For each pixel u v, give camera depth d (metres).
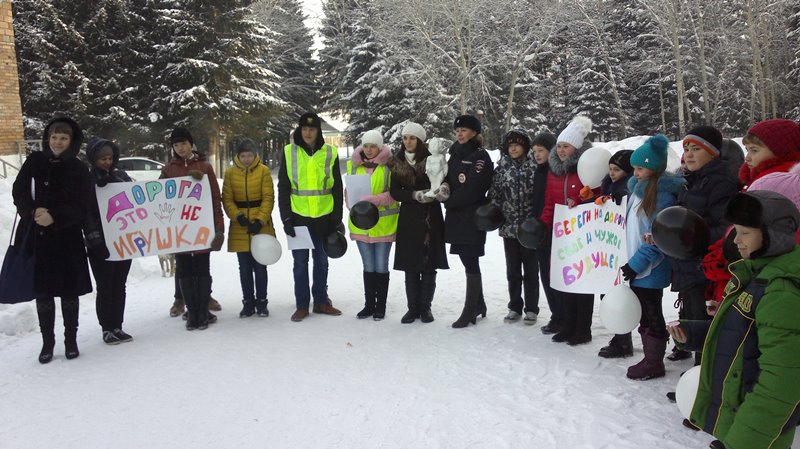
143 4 29.64
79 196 4.84
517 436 3.40
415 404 3.89
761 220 2.32
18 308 5.96
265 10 42.44
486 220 5.25
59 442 3.46
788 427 2.28
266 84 31.95
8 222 7.59
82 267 4.96
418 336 5.42
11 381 4.45
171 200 5.62
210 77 28.73
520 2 34.69
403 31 33.28
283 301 7.00
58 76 26.11
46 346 4.92
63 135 4.79
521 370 4.48
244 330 5.71
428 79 33.06
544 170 5.41
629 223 4.33
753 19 32.84
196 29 28.66
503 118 38.88
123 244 5.41
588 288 4.75
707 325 2.85
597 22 38.78
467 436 3.42
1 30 14.30
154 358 4.92
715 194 3.59
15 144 14.67
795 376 2.20
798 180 2.91
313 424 3.63
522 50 34.12
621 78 40.31
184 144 5.77
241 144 5.91
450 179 5.59
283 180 5.98
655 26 36.84
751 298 2.39
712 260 3.23
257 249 5.70
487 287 7.44
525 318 5.77
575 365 4.57
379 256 5.96
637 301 4.07
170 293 7.62
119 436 3.52
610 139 41.56
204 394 4.12
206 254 5.81
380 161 5.89
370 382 4.30
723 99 38.78
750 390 2.43
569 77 42.47
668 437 3.33
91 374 4.57
